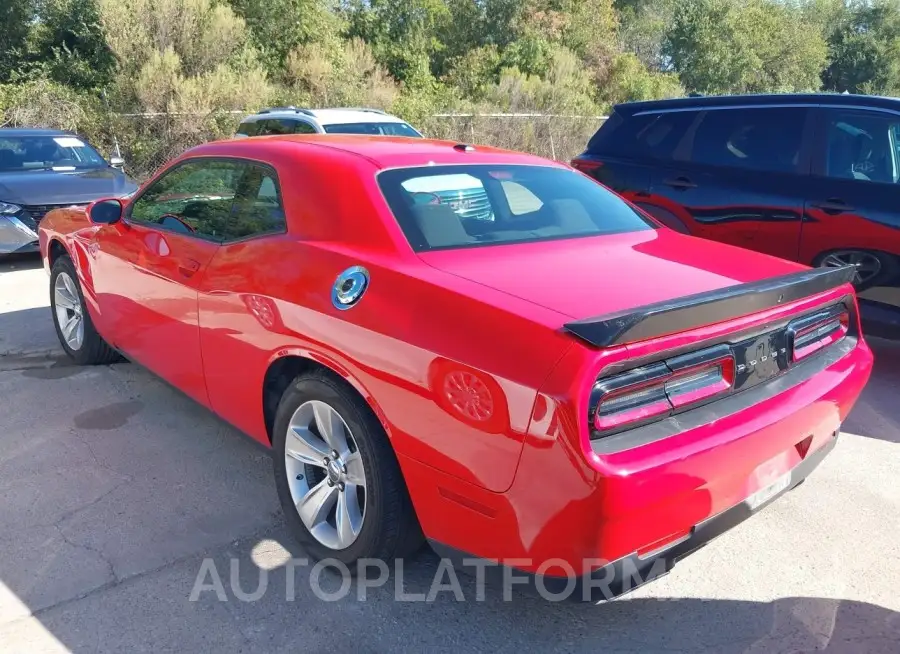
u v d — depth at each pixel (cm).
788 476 284
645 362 229
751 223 575
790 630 278
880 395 514
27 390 483
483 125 2030
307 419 305
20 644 260
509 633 274
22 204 810
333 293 284
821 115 561
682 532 243
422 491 257
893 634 276
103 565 305
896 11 5025
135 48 1680
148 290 398
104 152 1545
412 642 268
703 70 3988
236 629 271
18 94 1587
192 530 332
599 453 218
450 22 3378
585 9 3481
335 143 361
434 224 306
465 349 239
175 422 440
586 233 339
